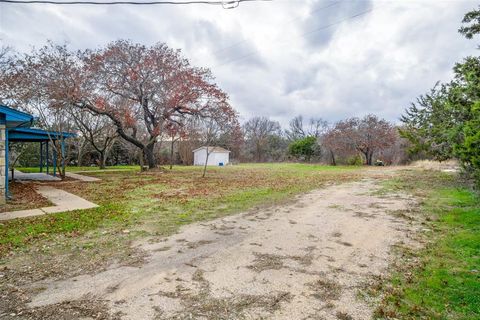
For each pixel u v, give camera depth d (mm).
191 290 3041
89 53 17312
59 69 14586
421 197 8531
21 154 23281
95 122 24000
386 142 27016
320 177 15812
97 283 3219
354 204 7770
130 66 18125
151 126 20672
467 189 8594
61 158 15750
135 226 5641
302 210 7082
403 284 3133
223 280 3270
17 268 3652
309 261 3822
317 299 2842
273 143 47594
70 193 9938
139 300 2840
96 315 2576
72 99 14805
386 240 4668
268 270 3539
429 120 10797
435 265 3609
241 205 7773
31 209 7152
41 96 14781
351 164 28469
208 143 17531
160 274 3445
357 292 2977
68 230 5316
